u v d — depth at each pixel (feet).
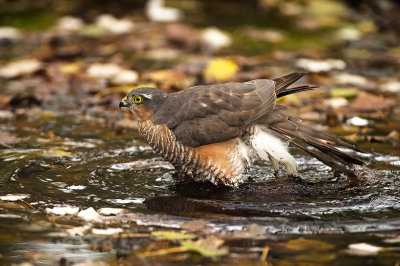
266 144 32.63
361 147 37.70
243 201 29.48
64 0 77.82
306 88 34.58
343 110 45.96
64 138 39.47
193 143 32.45
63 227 26.32
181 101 33.73
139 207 28.55
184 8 75.97
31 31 66.64
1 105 46.44
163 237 25.18
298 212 27.91
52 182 31.55
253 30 68.13
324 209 28.19
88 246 24.66
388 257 23.62
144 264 23.15
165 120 33.60
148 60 58.39
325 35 67.26
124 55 59.98
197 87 34.47
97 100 47.67
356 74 54.60
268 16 73.77
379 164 34.45
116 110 46.06
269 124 32.50
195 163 32.76
